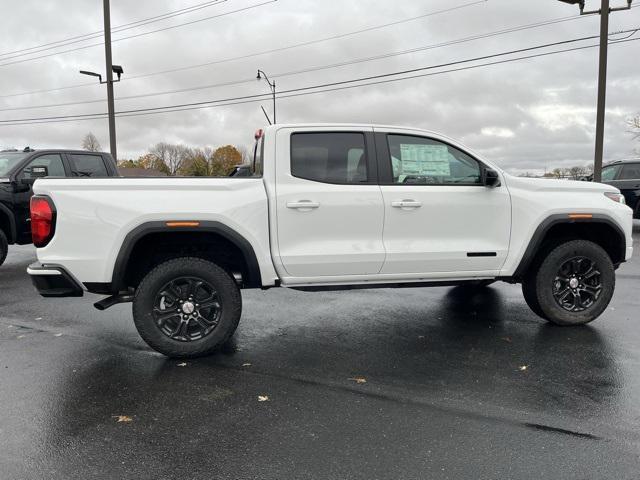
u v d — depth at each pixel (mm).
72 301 6273
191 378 3730
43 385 3609
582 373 3742
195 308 4102
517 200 4633
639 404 3232
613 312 5418
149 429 2957
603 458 2611
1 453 2705
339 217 4277
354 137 4410
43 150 8641
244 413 3156
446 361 4035
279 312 5629
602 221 4781
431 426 2967
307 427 2969
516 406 3217
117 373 3838
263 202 4129
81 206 3854
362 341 4574
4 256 8172
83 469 2555
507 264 4680
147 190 3967
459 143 4633
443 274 4543
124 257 3881
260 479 2461
